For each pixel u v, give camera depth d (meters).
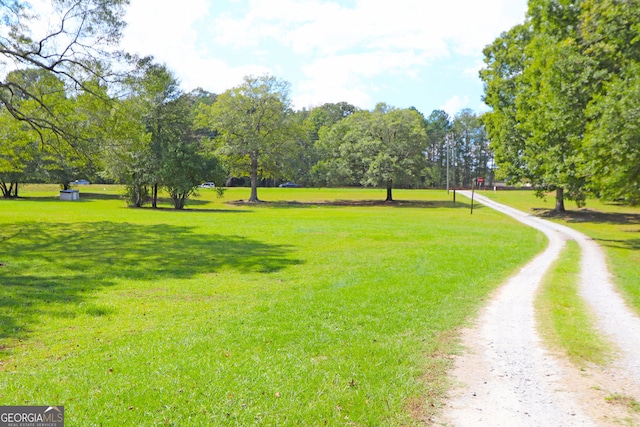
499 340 7.71
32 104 22.34
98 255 17.41
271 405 5.12
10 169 29.58
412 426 4.76
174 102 45.94
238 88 59.09
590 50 21.83
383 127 64.69
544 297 11.02
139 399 5.22
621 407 5.25
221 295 11.34
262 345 7.24
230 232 25.81
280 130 61.00
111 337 7.79
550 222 37.97
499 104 46.09
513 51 43.84
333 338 7.62
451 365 6.53
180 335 7.82
